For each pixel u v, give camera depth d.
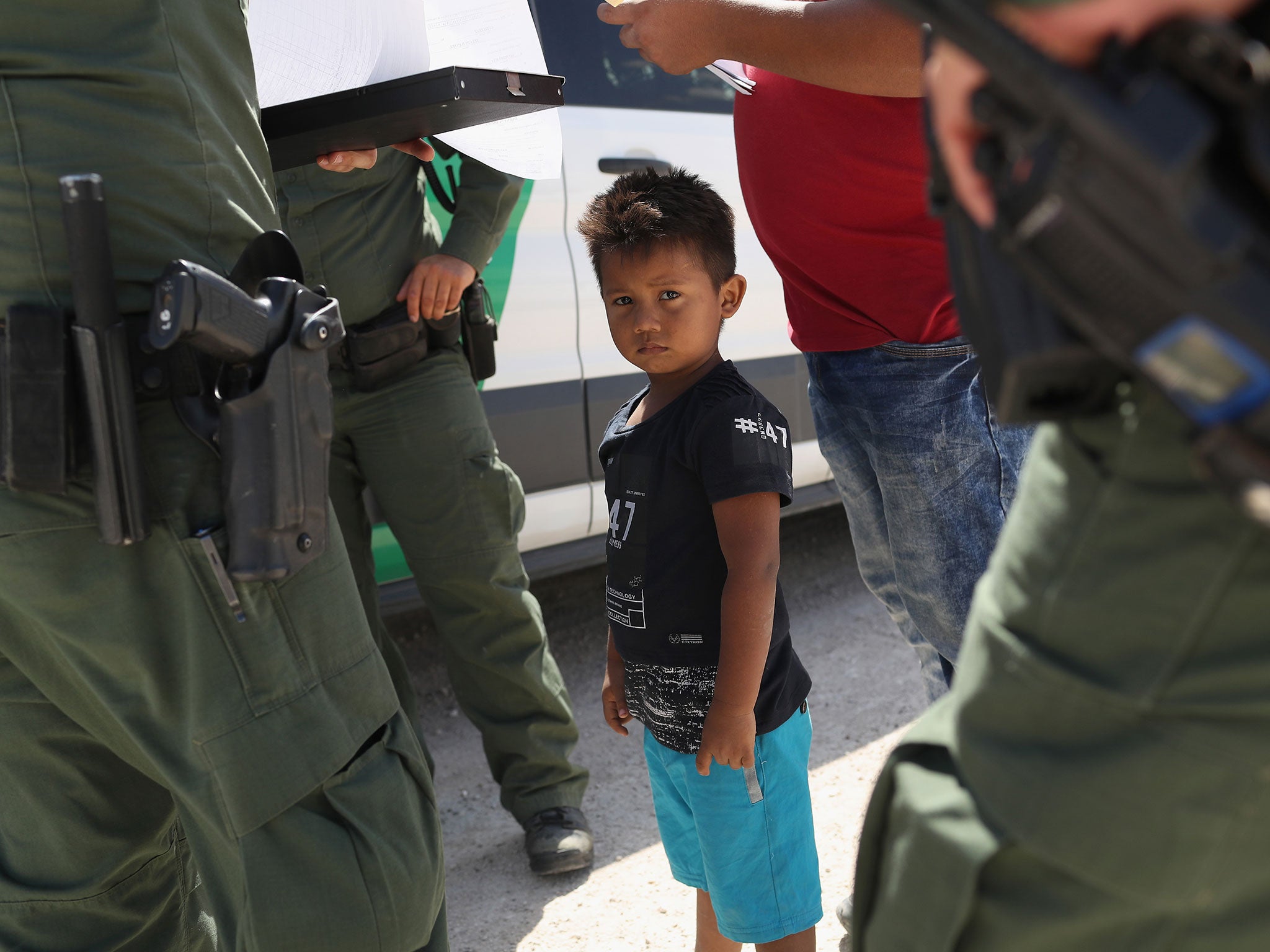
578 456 2.89
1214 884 0.63
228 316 0.97
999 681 0.70
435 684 3.05
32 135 0.96
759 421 1.40
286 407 1.03
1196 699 0.61
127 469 0.97
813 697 2.79
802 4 1.38
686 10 1.45
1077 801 0.65
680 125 3.11
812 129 1.57
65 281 0.98
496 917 1.97
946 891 0.72
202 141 1.04
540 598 3.67
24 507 1.00
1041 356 0.63
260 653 1.03
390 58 1.58
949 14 0.54
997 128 0.57
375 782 1.09
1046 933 0.69
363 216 2.06
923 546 1.67
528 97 1.55
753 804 1.42
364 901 1.04
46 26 0.96
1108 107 0.49
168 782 1.04
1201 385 0.53
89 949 1.22
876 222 1.58
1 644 1.08
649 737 1.53
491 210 2.18
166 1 1.01
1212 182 0.48
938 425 1.62
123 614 1.02
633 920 1.94
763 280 3.29
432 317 2.12
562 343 2.83
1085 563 0.65
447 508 2.15
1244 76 0.48
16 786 1.17
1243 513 0.58
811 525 4.27
